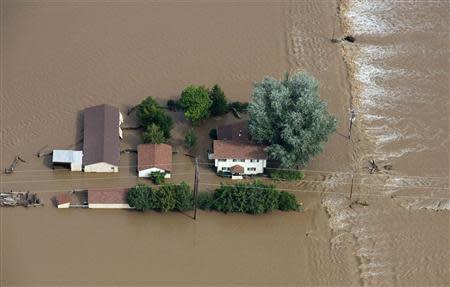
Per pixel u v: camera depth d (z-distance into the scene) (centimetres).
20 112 14712
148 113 14138
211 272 12219
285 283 12075
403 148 14350
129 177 13575
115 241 12662
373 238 12825
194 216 13000
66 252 12438
